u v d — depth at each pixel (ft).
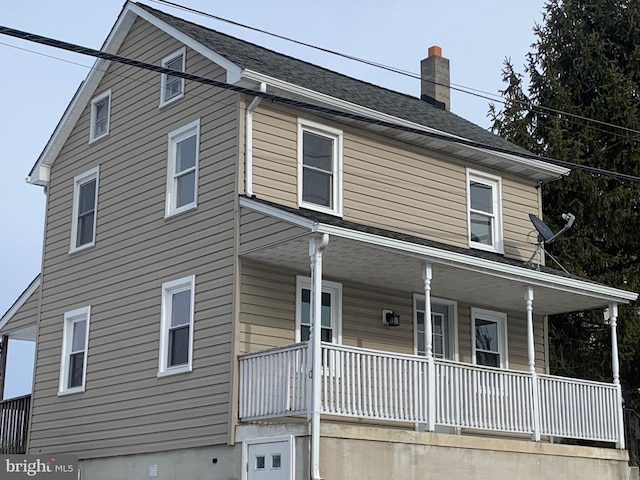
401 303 63.26
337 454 48.49
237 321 54.34
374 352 51.37
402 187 64.75
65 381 67.36
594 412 61.82
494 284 60.80
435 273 58.13
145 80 66.54
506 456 56.29
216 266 56.65
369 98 68.49
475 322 67.46
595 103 93.91
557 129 90.99
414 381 52.85
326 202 60.70
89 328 66.03
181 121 62.28
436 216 66.33
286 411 49.49
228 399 53.36
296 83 59.67
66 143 73.10
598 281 88.74
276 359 51.06
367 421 59.26
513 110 95.40
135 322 62.08
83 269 68.13
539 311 69.97
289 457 48.37
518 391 57.93
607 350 89.10
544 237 65.26
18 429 70.59
